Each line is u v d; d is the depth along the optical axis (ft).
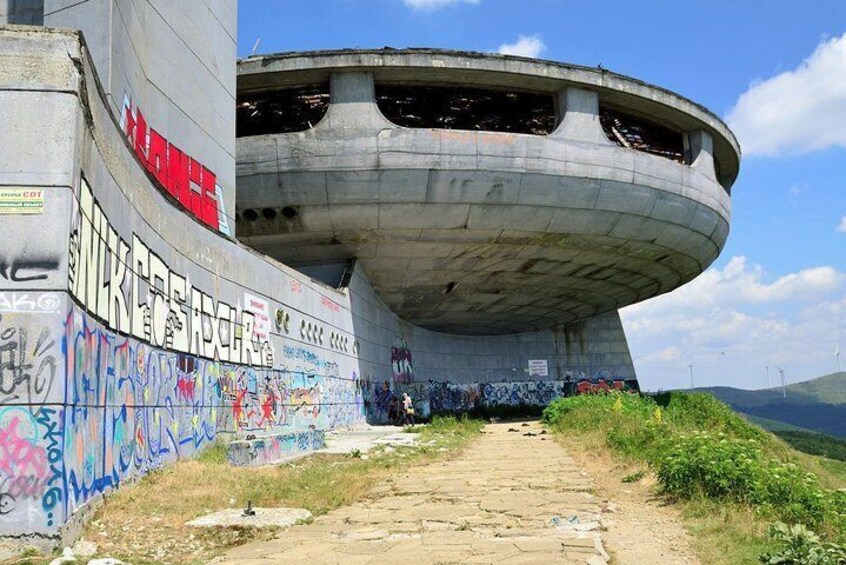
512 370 159.02
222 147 64.69
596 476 42.78
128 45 43.70
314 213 89.86
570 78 91.81
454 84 92.79
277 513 29.50
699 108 104.94
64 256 23.89
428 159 87.45
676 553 23.44
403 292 116.26
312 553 23.47
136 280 35.58
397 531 27.02
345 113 87.71
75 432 24.76
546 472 44.78
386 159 87.20
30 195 23.98
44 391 23.20
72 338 24.53
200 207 58.80
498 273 111.34
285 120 101.19
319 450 57.21
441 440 68.28
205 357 48.70
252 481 37.09
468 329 151.74
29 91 24.53
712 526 26.35
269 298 64.44
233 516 28.66
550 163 90.53
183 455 43.29
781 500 29.17
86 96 26.07
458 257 102.42
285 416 67.26
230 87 67.56
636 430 52.60
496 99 99.30
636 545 24.62
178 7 55.72
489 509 31.63
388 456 53.21
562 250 102.37
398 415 110.73
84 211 26.32
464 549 23.79
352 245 96.58
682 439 41.52
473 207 90.68
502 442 68.80
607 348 163.63
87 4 40.70
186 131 56.49
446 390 146.61
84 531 24.99
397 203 89.20
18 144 24.22
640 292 136.98
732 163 124.98
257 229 91.56
